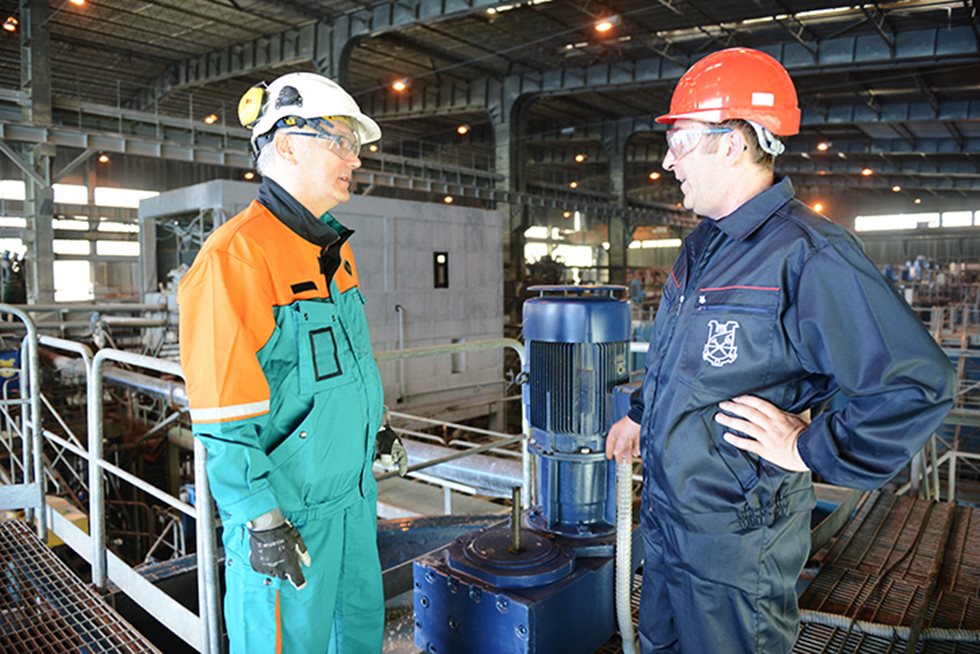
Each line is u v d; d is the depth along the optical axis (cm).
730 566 156
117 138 1566
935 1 1571
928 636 262
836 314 140
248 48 2116
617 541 229
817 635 265
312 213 188
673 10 1722
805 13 1745
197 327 163
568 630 225
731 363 151
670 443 160
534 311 262
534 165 4053
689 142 160
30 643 260
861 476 137
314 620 185
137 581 291
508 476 523
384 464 235
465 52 2203
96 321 1127
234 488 162
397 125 3186
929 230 4600
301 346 178
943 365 133
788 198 156
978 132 2906
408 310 1600
